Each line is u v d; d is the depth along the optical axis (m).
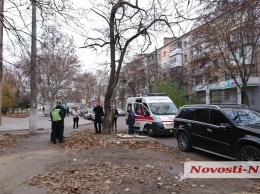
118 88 63.25
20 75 15.56
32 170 7.71
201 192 5.78
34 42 15.12
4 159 9.31
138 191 5.73
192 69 31.00
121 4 14.12
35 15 11.89
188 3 9.45
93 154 9.55
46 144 12.27
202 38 23.53
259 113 9.36
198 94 42.44
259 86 36.62
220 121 9.18
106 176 6.74
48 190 5.95
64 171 7.33
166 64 52.56
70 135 15.61
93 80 78.19
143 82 49.06
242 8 6.14
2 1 9.85
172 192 5.69
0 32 16.12
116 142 11.84
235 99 40.06
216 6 6.54
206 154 10.42
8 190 6.15
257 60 31.47
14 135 16.20
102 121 16.11
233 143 8.38
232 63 27.30
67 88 56.81
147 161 8.45
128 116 16.97
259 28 8.45
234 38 20.58
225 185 6.35
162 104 16.95
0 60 17.02
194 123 10.45
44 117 47.97
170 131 15.43
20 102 65.25
